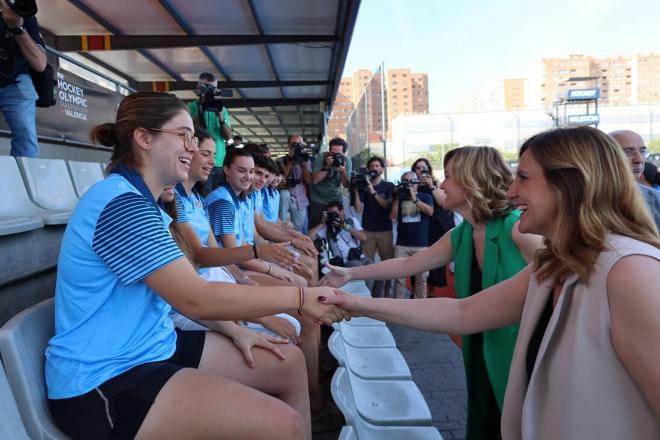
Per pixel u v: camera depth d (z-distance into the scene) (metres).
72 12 7.35
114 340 1.36
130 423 1.27
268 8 7.12
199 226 2.73
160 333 1.52
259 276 3.13
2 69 3.14
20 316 1.36
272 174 4.83
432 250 2.39
